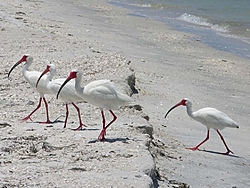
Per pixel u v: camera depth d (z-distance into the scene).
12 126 12.67
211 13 43.62
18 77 17.67
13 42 23.02
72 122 13.34
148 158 10.42
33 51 21.64
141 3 50.28
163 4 48.97
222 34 35.84
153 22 39.41
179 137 15.09
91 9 43.66
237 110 19.33
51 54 21.22
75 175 9.35
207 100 20.14
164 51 29.23
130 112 14.99
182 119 17.03
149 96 18.97
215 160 13.30
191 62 27.17
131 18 40.47
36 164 10.00
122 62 20.11
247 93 22.06
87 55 21.30
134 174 9.46
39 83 13.49
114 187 8.74
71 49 22.56
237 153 14.30
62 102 15.20
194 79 23.47
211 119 14.05
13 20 28.50
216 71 25.67
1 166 9.85
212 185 11.40
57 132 12.19
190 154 13.45
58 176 9.27
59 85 13.06
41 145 11.09
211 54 29.55
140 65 24.42
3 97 15.41
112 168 9.80
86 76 17.97
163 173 11.46
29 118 13.63
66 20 34.06
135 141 11.59
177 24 39.22
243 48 31.64
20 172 9.45
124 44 29.17
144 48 29.19
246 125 17.59
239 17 41.62
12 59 20.14
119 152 10.68
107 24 36.06
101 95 11.53
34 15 33.22
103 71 18.84
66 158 10.37
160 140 13.95
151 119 16.28
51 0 45.22
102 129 12.33
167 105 18.33
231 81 23.95
